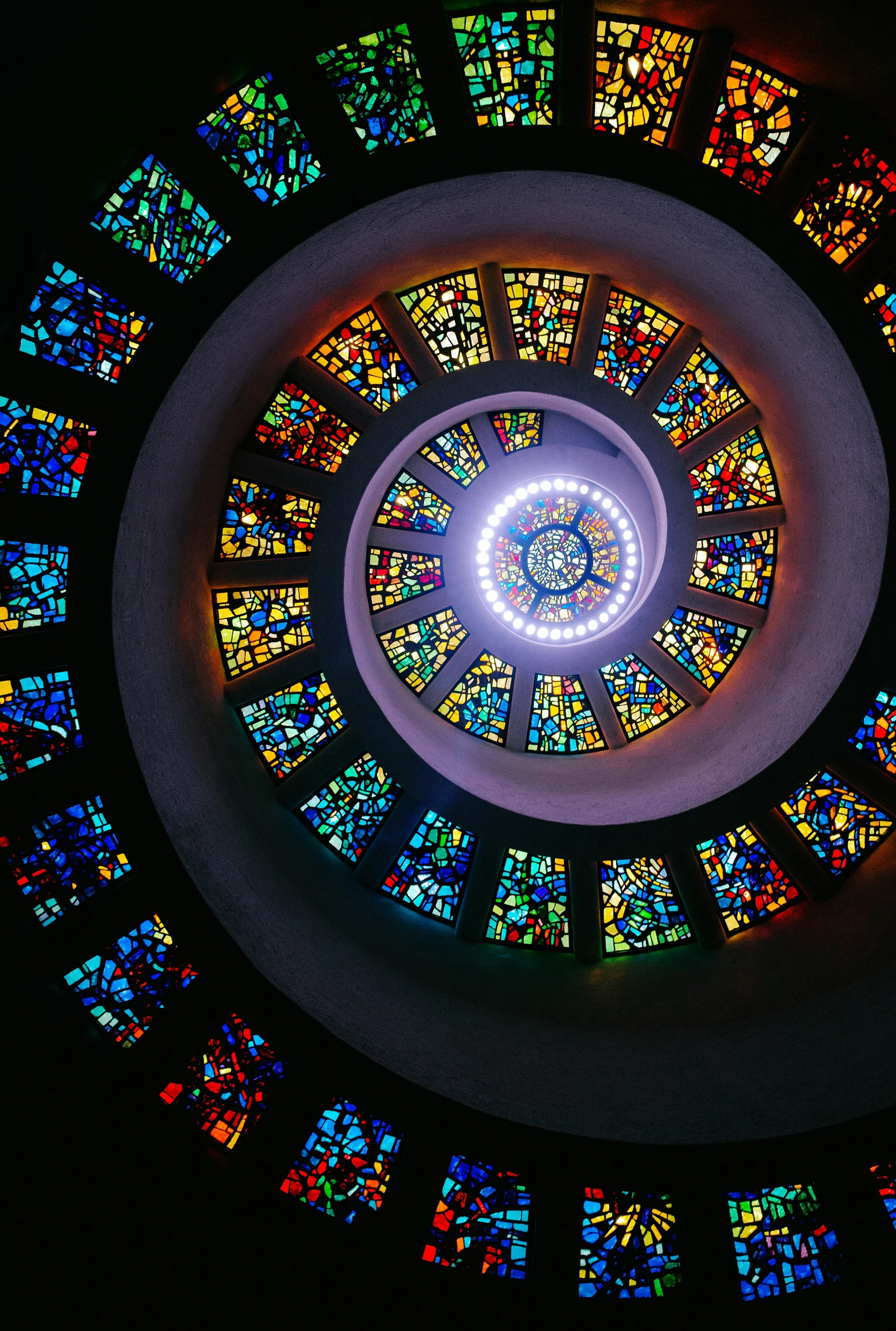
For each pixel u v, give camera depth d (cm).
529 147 406
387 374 610
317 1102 466
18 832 433
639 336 624
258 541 596
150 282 391
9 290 359
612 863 602
